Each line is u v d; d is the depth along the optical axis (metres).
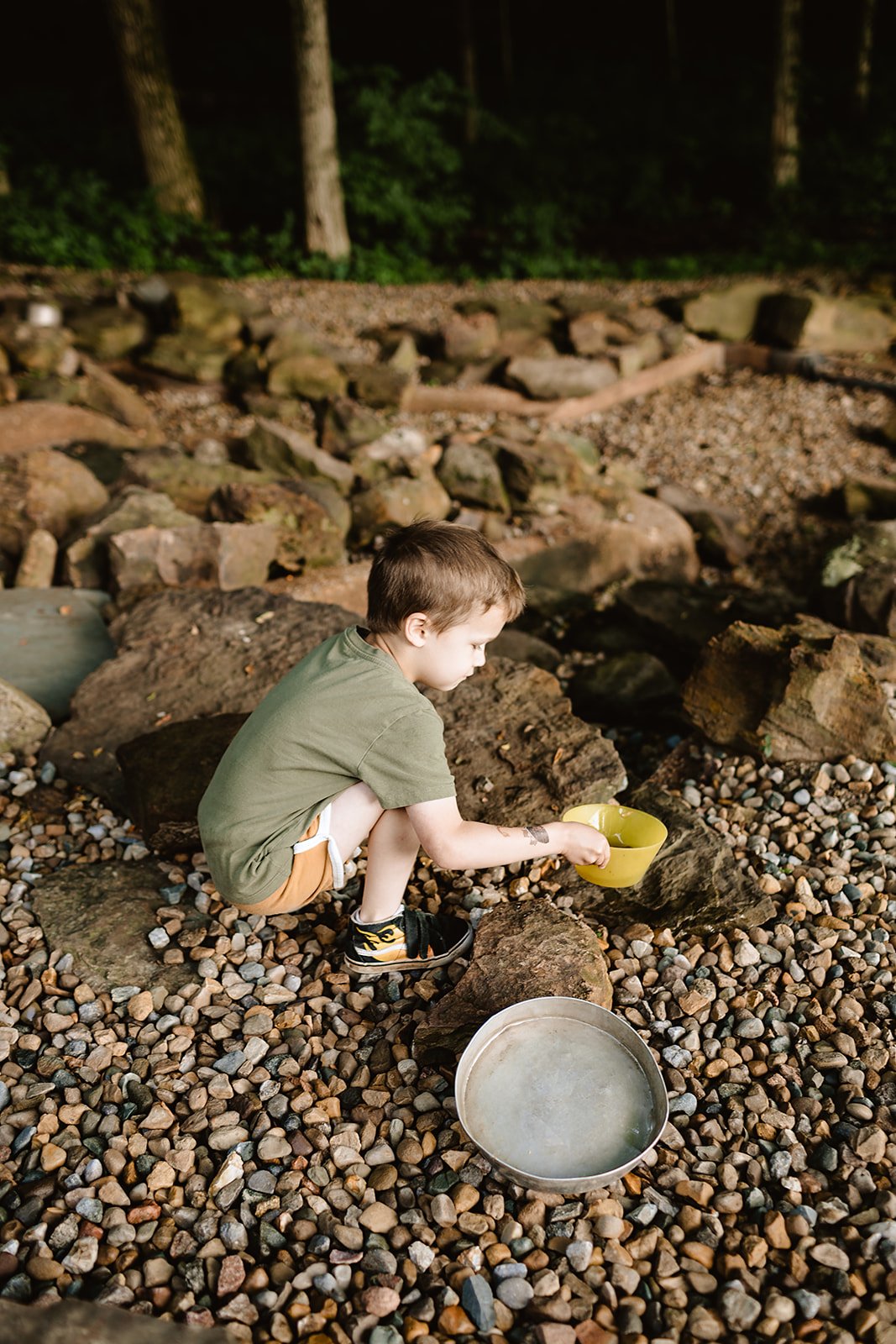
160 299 7.28
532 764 2.76
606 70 17.31
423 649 1.86
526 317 7.74
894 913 2.42
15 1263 1.65
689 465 6.37
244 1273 1.65
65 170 11.48
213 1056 2.08
